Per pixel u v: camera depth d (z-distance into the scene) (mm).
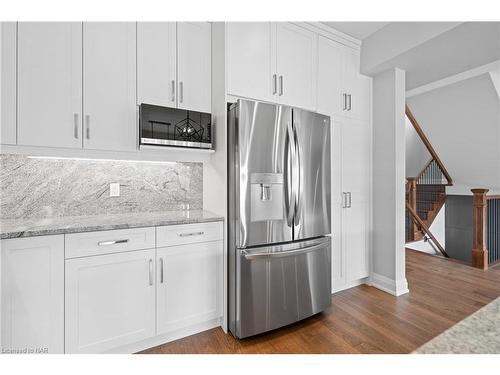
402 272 2691
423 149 6105
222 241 1970
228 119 2004
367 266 2854
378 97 2828
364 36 2693
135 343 1723
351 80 2721
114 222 1678
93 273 1542
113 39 1857
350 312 2281
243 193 1840
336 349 1762
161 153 2135
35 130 1628
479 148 4852
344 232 2678
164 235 1755
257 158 1891
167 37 2045
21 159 1790
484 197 3430
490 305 690
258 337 1912
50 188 1879
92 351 1538
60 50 1696
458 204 5438
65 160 1928
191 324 1854
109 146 1853
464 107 4664
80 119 1754
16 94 1581
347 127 2691
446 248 5633
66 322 1471
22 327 1374
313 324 2090
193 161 2281
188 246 1842
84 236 1516
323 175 2248
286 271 1986
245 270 1835
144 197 2219
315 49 2461
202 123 2045
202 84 2189
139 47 1943
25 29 1607
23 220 1749
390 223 2701
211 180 2289
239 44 2049
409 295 2623
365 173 2838
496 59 2430
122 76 1887
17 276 1358
